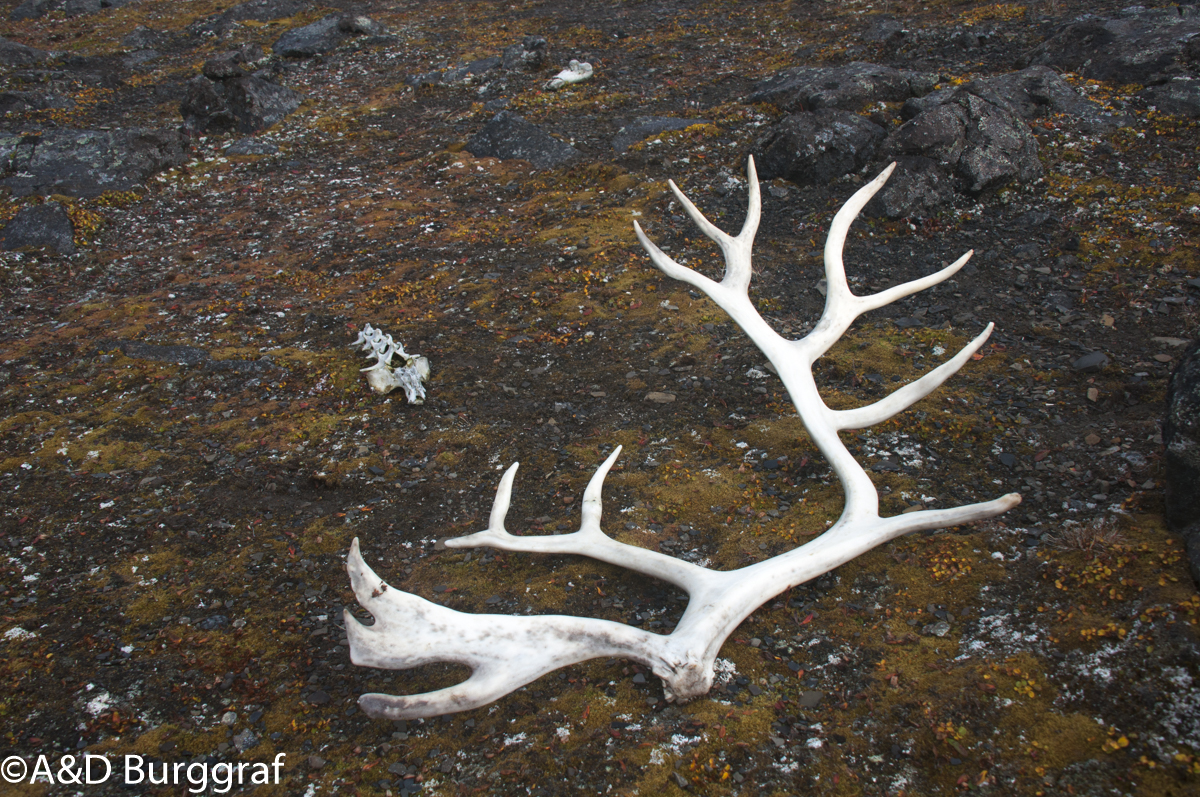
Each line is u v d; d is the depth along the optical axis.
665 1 15.49
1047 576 3.22
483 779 2.73
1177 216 6.10
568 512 4.11
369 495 4.39
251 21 16.38
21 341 6.32
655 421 4.80
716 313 5.91
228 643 3.44
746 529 3.85
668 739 2.79
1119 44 8.32
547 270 6.82
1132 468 3.79
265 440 4.91
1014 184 6.96
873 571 3.47
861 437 4.38
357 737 2.97
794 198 7.45
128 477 4.62
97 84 13.45
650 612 3.44
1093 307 5.39
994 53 9.98
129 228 8.54
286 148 10.58
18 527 4.22
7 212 8.58
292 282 7.06
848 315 3.80
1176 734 2.46
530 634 2.97
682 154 8.60
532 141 9.49
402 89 12.43
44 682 3.23
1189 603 2.76
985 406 4.52
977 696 2.77
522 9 16.17
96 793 2.76
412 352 5.76
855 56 10.89
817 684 2.98
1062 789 2.43
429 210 8.38
